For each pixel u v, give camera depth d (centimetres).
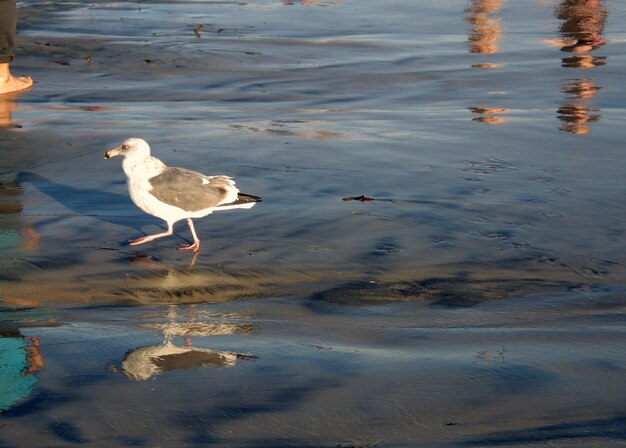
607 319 1028
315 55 2694
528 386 841
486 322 1017
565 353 919
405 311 1051
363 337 967
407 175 1542
